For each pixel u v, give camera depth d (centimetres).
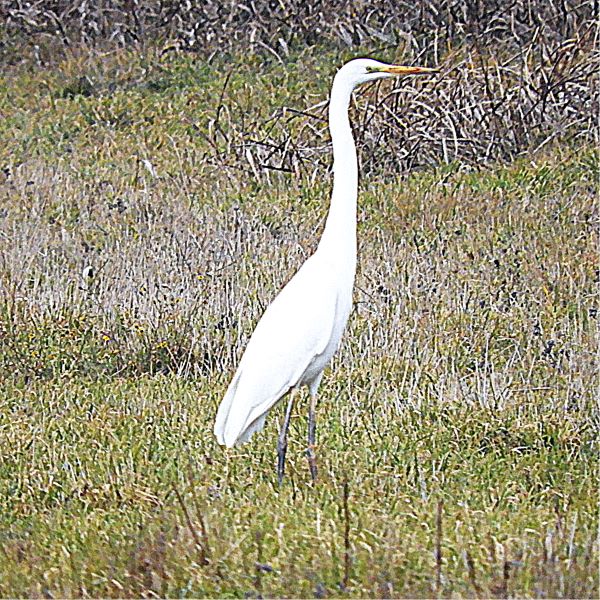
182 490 1041
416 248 1820
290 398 1091
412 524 940
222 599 815
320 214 2098
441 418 1209
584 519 945
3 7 3734
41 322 1594
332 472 1080
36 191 2355
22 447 1193
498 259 1738
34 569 892
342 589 806
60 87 3288
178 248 1856
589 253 1758
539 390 1293
